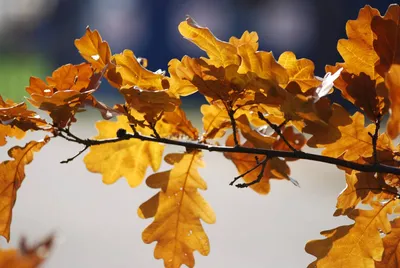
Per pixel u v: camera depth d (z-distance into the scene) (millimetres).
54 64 14672
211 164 8508
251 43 2035
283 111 1951
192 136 2105
